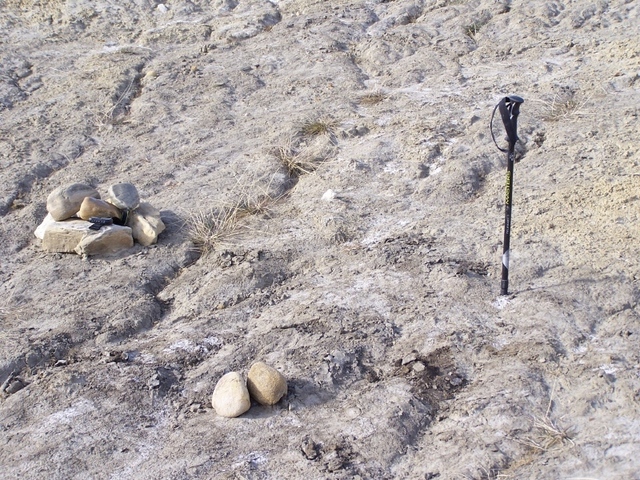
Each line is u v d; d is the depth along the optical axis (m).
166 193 6.79
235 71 8.75
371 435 4.20
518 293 5.09
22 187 7.02
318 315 5.10
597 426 4.06
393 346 4.82
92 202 6.17
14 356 4.97
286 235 6.09
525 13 9.16
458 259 5.48
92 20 10.13
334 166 6.94
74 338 5.16
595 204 5.87
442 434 4.18
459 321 4.90
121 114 8.20
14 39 9.81
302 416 4.39
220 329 5.16
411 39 8.99
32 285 5.77
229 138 7.58
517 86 7.81
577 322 4.78
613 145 6.57
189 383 4.70
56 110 8.24
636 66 7.79
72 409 4.55
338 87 8.27
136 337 5.23
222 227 6.23
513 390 4.32
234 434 4.30
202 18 10.04
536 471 3.85
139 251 6.10
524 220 5.84
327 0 10.12
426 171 6.69
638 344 4.57
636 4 8.97
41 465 4.20
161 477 4.06
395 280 5.37
